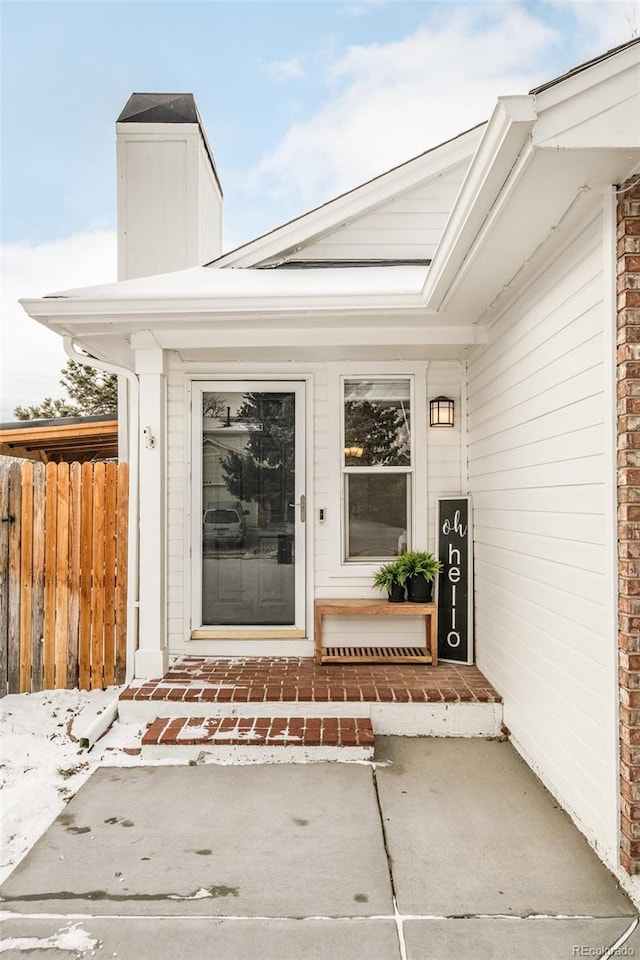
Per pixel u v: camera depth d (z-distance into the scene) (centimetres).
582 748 282
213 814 304
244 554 509
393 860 265
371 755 367
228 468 510
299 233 510
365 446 514
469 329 441
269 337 443
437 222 515
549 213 266
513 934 220
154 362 453
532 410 345
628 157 220
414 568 477
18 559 476
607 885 247
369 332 442
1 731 406
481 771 351
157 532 451
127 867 261
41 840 281
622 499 243
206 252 724
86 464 479
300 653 502
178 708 405
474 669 468
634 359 239
